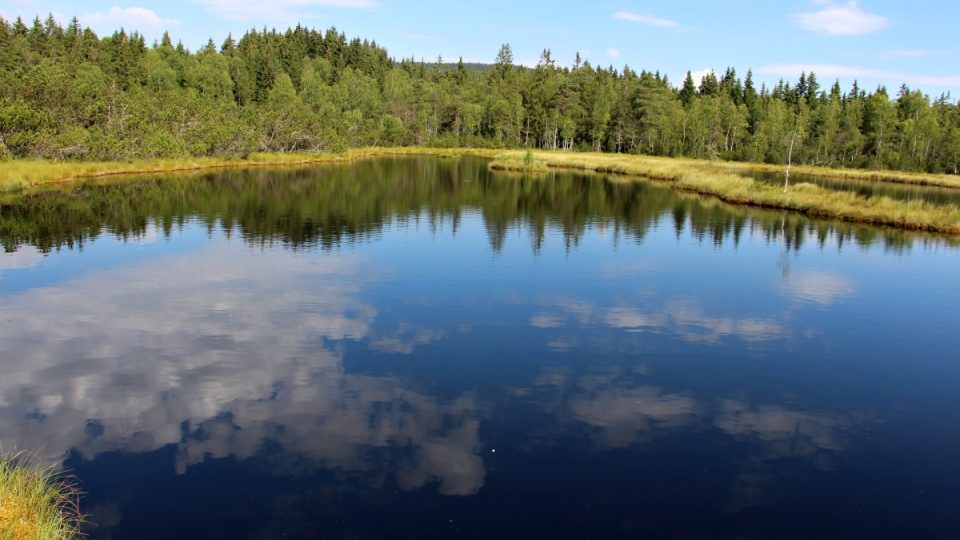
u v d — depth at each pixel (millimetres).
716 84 151250
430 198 48250
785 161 105562
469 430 11906
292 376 14266
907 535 9156
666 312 20234
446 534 8789
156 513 9148
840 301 22172
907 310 21172
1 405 12547
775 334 18328
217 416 12273
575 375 14758
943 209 40938
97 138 56750
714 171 78750
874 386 14734
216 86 118812
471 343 16734
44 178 46594
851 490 10320
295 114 85875
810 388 14539
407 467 10547
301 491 9781
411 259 26953
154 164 60625
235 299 20250
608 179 69188
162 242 28906
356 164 79875
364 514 9219
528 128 127125
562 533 8883
